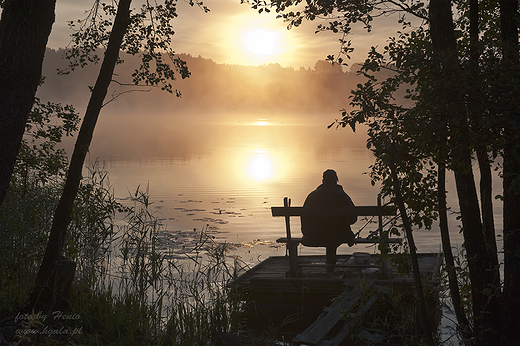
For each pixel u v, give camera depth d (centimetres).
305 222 762
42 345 456
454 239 1172
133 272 646
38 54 436
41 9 431
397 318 587
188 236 1205
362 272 719
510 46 375
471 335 470
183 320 570
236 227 1357
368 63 413
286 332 636
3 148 422
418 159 445
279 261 876
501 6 429
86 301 564
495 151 402
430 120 388
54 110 672
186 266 873
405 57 388
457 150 402
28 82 431
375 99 406
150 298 675
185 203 1728
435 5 450
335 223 750
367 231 1255
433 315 556
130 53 675
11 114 423
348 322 548
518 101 364
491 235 463
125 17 577
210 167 2970
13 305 532
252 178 2459
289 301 688
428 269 750
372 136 414
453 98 376
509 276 430
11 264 570
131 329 514
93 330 514
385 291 596
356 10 482
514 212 420
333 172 780
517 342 428
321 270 781
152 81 673
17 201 636
